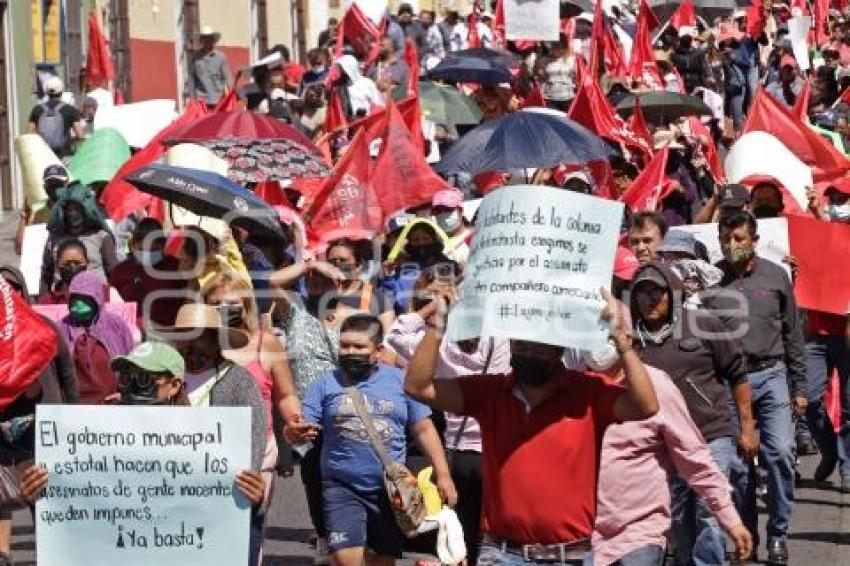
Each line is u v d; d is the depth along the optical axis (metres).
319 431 15.55
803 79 47.69
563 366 12.24
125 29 50.75
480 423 12.27
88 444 13.21
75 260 21.36
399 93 33.16
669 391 14.13
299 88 43.12
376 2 45.53
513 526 12.16
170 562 13.27
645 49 37.59
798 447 24.22
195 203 18.89
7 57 42.25
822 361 21.69
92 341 18.47
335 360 17.48
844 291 21.27
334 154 31.36
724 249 18.33
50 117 36.78
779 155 25.02
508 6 34.22
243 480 13.24
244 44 59.28
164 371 13.41
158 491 13.23
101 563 13.24
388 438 15.52
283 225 22.27
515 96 34.16
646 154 28.27
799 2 58.56
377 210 23.17
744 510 18.05
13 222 40.06
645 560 14.10
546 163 22.83
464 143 23.80
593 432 12.14
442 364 15.82
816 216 24.83
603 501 14.16
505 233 11.88
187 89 54.69
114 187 24.27
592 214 11.84
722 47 48.97
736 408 17.03
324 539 16.23
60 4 46.03
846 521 20.58
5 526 16.98
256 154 23.06
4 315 16.39
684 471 14.19
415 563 17.12
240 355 15.47
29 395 16.75
